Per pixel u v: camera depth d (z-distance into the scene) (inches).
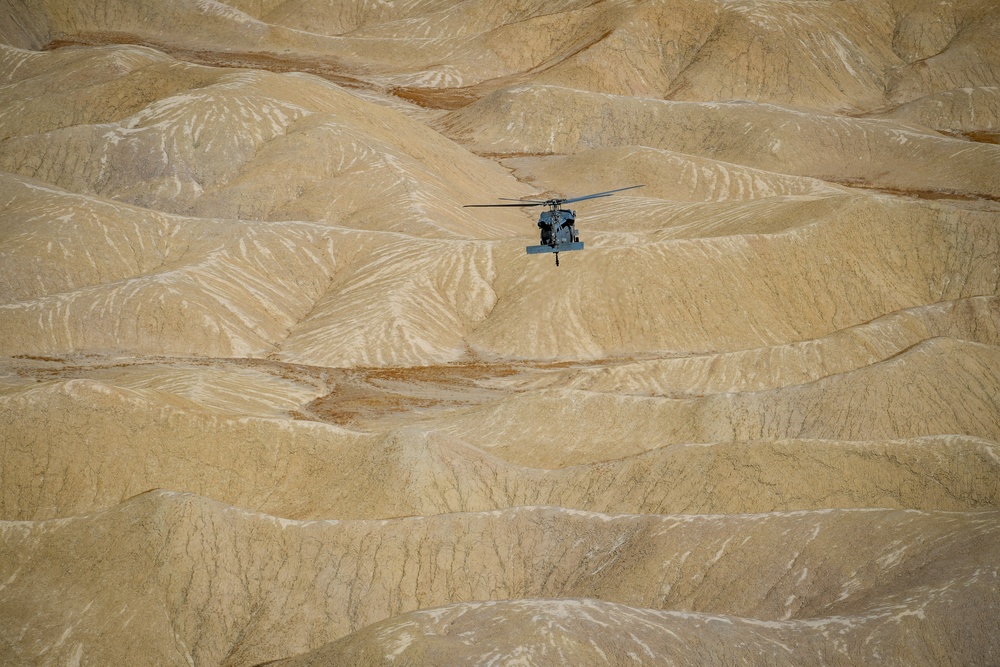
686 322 3440.0
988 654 1550.2
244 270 3604.8
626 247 3580.2
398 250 3745.1
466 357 3324.3
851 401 2498.8
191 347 3221.0
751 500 2062.0
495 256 3688.5
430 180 4439.0
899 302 3641.7
